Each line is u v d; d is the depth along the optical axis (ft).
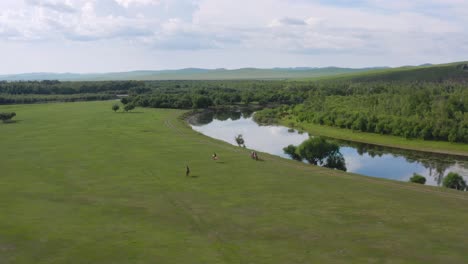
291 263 131.13
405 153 378.53
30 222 163.22
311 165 279.49
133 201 195.31
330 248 143.64
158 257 134.31
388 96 575.79
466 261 133.39
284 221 169.99
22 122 500.33
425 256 137.18
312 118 547.49
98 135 398.83
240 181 233.96
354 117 484.33
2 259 130.93
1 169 256.93
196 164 276.00
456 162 341.82
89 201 193.98
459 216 176.55
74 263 129.18
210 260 132.77
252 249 142.20
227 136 459.32
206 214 178.19
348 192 213.46
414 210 184.65
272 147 396.37
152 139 378.73
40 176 240.12
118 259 132.36
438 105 470.39
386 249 142.61
